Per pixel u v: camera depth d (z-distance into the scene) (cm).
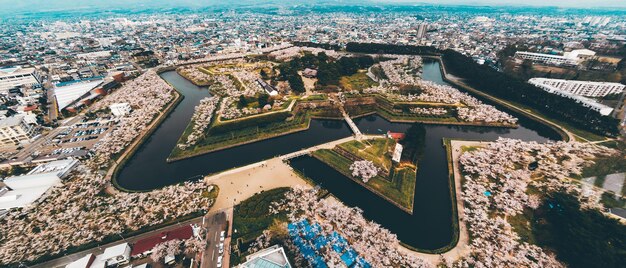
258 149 18800
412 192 14500
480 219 12444
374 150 17762
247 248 11262
